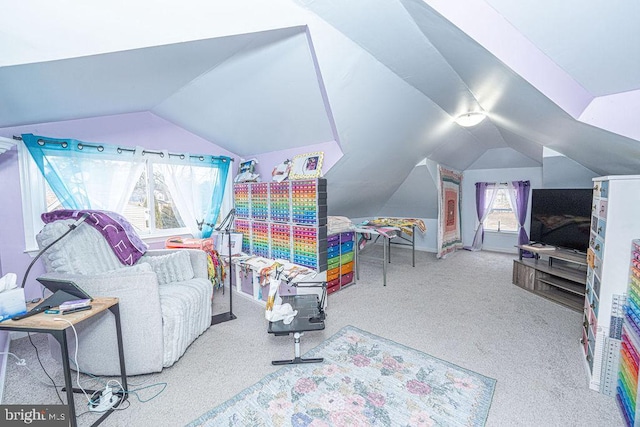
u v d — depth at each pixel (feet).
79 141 8.19
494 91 6.38
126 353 5.57
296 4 4.98
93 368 5.66
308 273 8.45
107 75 5.42
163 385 5.51
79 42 3.97
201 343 7.07
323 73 6.33
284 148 10.72
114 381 5.59
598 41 3.43
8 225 7.30
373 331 7.66
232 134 10.57
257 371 5.94
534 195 11.64
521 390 5.33
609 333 5.18
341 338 7.28
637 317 4.51
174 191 10.51
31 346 7.04
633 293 4.71
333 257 10.61
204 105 8.83
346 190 12.71
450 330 7.70
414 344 6.98
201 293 7.35
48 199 8.09
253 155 11.99
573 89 4.52
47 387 5.49
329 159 9.55
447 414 4.75
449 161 16.26
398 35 5.57
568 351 6.64
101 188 8.68
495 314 8.72
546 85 4.40
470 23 4.01
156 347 5.70
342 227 11.08
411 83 7.98
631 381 4.54
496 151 16.02
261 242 10.77
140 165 9.52
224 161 11.80
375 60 6.66
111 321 5.49
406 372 5.87
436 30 4.85
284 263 9.34
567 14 3.24
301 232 9.36
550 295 9.95
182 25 4.53
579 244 9.97
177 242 9.65
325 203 9.20
